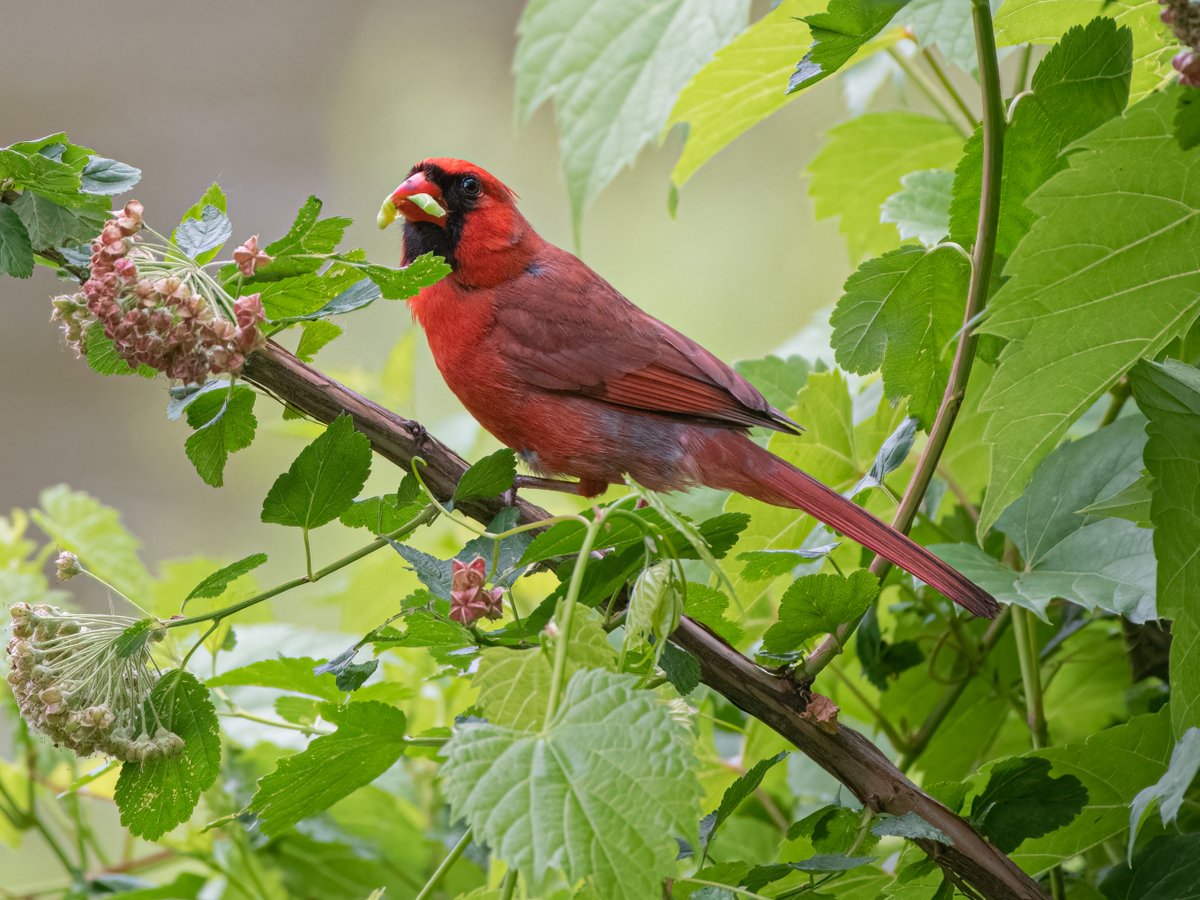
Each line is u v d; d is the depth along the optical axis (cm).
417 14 2003
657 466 843
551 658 416
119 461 1798
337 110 1994
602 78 805
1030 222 593
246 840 758
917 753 705
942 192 718
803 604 495
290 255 542
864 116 839
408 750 634
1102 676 727
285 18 2027
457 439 973
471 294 868
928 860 516
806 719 506
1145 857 544
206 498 1734
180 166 2012
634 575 498
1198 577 490
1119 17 616
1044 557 605
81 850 768
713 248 1588
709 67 768
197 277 498
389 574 857
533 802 368
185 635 795
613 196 1658
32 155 535
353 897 763
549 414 858
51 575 927
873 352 609
